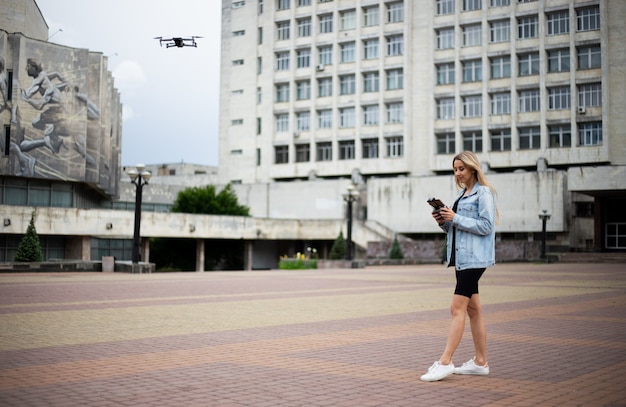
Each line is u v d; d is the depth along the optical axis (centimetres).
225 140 8144
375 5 7131
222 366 755
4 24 5453
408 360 798
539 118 6312
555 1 6228
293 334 1038
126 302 1595
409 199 6412
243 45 7981
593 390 629
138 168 3350
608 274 3097
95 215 4881
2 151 5112
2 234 4934
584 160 6072
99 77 5569
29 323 1170
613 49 6041
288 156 7612
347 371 726
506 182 5962
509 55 6475
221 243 6141
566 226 5803
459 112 6656
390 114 7081
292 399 591
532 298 1734
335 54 7306
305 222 6084
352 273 3381
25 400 583
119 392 617
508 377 693
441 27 6762
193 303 1580
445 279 2736
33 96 5197
